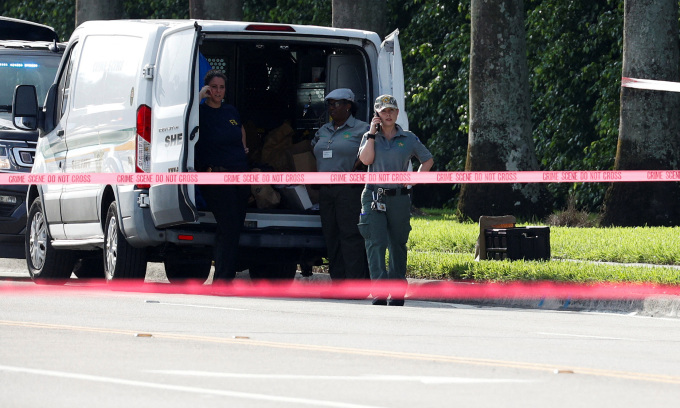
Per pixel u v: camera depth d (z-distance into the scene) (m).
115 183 45.44
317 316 37.81
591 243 61.41
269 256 47.91
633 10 76.12
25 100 50.69
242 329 33.56
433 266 50.25
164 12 121.88
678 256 56.12
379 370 26.56
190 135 43.03
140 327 33.56
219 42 45.22
